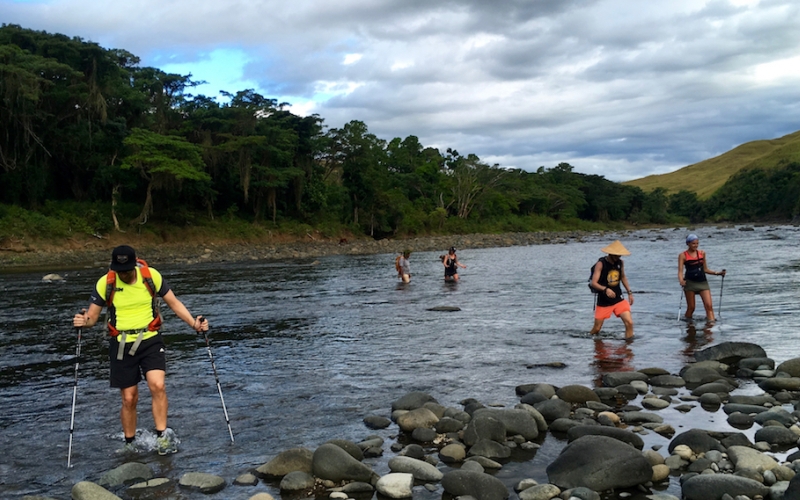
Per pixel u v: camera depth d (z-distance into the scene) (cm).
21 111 4347
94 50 4619
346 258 3903
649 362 849
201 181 5466
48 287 2123
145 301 564
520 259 3422
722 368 787
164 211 5400
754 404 643
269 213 6328
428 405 636
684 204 16188
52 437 589
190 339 1086
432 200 8981
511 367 837
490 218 9212
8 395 738
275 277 2466
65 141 4750
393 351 959
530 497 432
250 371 838
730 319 1179
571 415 619
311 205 6600
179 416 643
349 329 1169
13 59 4219
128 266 552
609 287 1036
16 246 4088
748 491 421
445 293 1767
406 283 2109
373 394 719
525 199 10306
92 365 899
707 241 4747
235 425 613
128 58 5500
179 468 508
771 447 521
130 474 484
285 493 459
